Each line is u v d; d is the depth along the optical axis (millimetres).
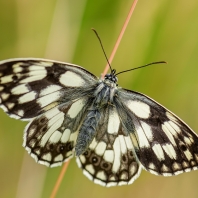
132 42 369
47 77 331
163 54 370
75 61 366
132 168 335
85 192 365
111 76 339
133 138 336
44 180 360
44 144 333
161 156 332
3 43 365
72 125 336
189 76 370
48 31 367
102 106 338
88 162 334
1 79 325
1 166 365
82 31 365
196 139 325
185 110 372
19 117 330
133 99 336
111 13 366
